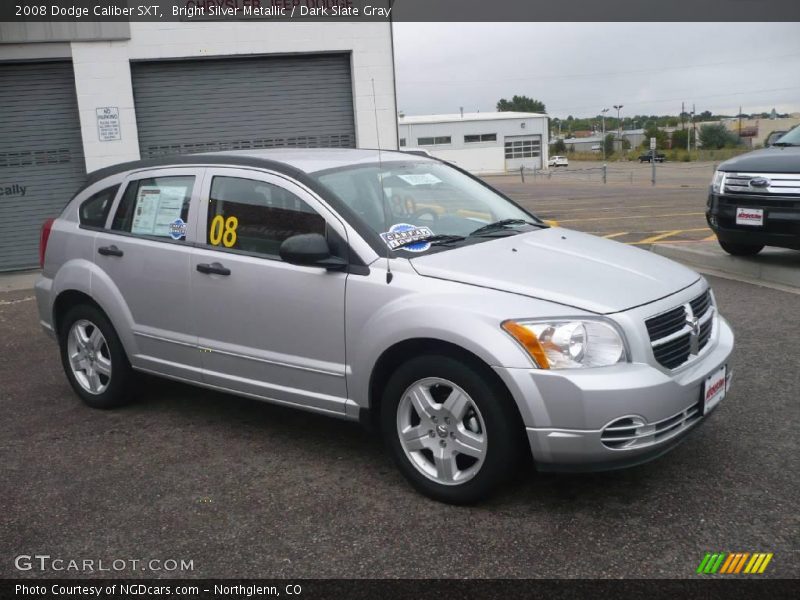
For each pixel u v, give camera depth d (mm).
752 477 3904
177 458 4480
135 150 11773
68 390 5875
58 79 11562
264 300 4301
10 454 4641
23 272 11773
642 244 11602
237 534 3578
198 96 12047
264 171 4469
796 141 8977
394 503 3812
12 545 3561
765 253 9500
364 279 3920
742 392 5086
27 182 11664
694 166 56219
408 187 4629
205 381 4695
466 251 4051
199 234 4664
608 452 3393
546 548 3338
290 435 4773
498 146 74000
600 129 141875
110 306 5059
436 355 3666
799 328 6461
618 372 3404
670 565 3174
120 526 3699
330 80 12422
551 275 3760
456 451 3688
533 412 3402
